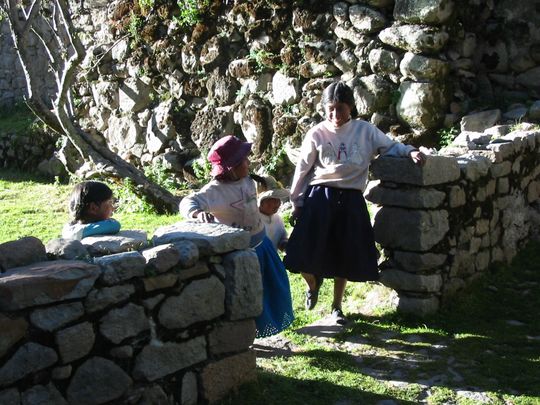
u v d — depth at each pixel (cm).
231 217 379
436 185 451
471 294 481
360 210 426
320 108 797
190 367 314
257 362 385
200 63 923
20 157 1184
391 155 444
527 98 747
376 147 434
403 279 450
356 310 468
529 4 745
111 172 849
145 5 980
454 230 467
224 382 328
